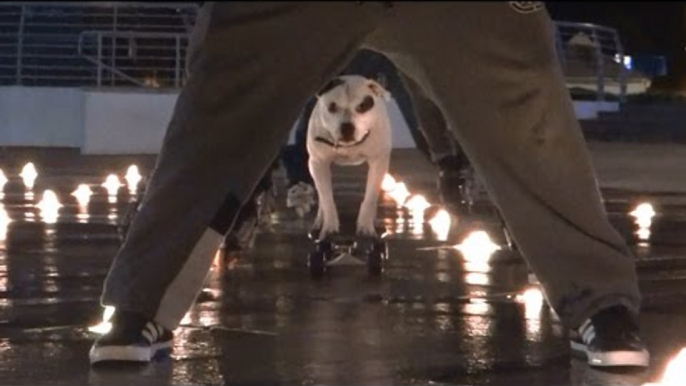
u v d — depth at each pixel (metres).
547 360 4.13
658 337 4.39
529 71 4.00
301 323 4.52
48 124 12.61
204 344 4.26
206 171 4.04
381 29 3.94
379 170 5.31
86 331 4.39
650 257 5.86
